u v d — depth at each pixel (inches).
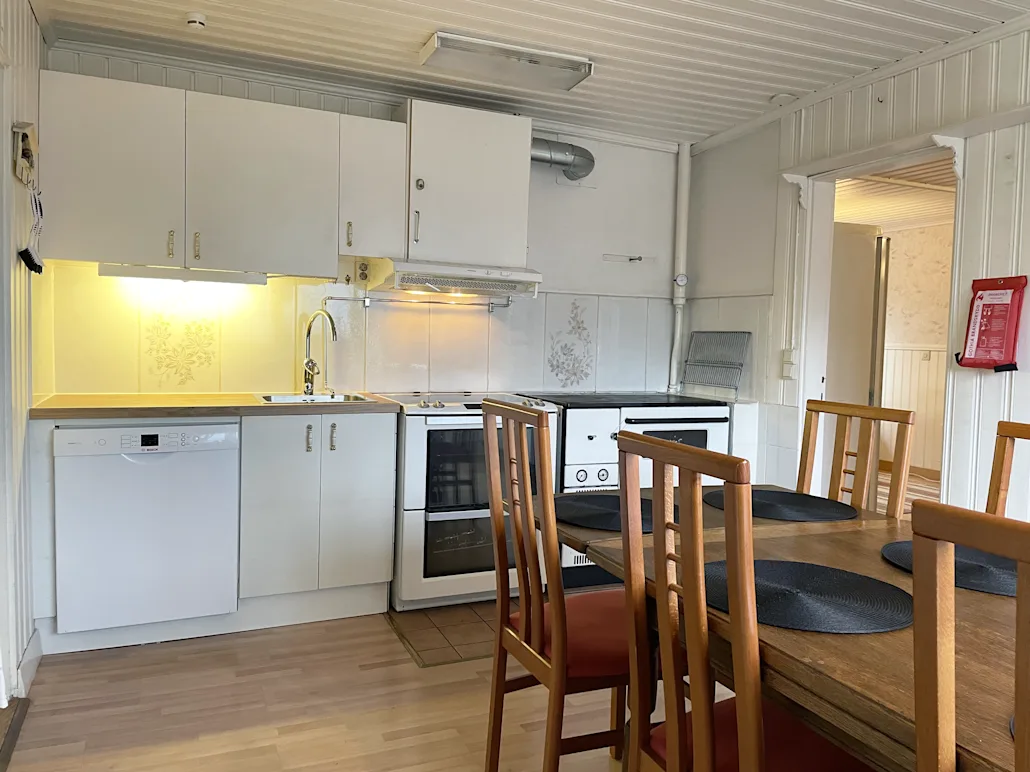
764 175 156.3
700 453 46.8
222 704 97.7
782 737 54.9
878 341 188.1
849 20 109.1
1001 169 110.0
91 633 113.0
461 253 140.3
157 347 133.6
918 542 31.7
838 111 137.5
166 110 118.7
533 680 82.0
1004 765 31.3
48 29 116.5
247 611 122.6
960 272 116.4
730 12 107.7
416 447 128.7
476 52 119.3
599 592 85.7
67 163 113.6
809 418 96.7
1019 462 108.2
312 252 129.2
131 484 111.3
